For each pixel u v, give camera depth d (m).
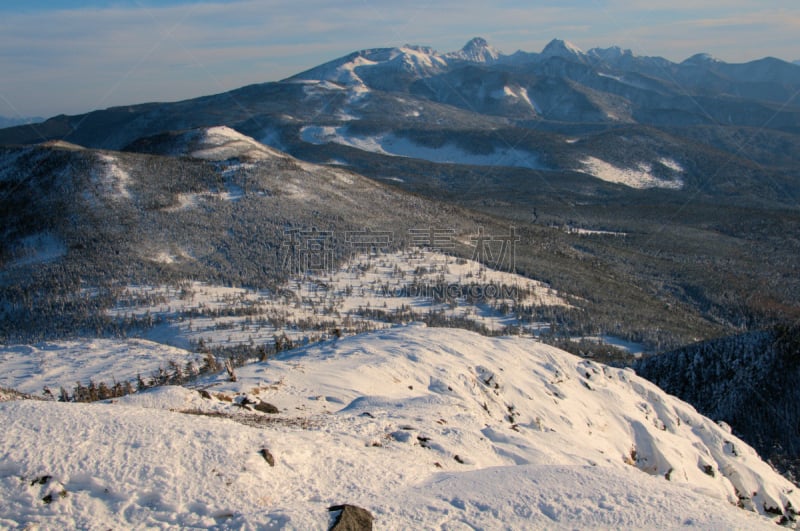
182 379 57.38
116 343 93.81
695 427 44.69
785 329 82.69
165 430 17.52
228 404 26.27
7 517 13.84
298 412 27.27
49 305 121.12
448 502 16.67
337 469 18.08
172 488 15.26
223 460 16.58
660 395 46.47
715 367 82.44
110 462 15.73
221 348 95.50
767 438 70.25
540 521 15.88
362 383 34.12
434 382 36.50
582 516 16.25
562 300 151.75
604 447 35.69
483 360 42.06
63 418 17.41
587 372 44.75
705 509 17.34
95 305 120.38
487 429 27.06
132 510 14.52
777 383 76.25
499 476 18.98
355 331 109.38
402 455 20.72
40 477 14.90
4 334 112.75
